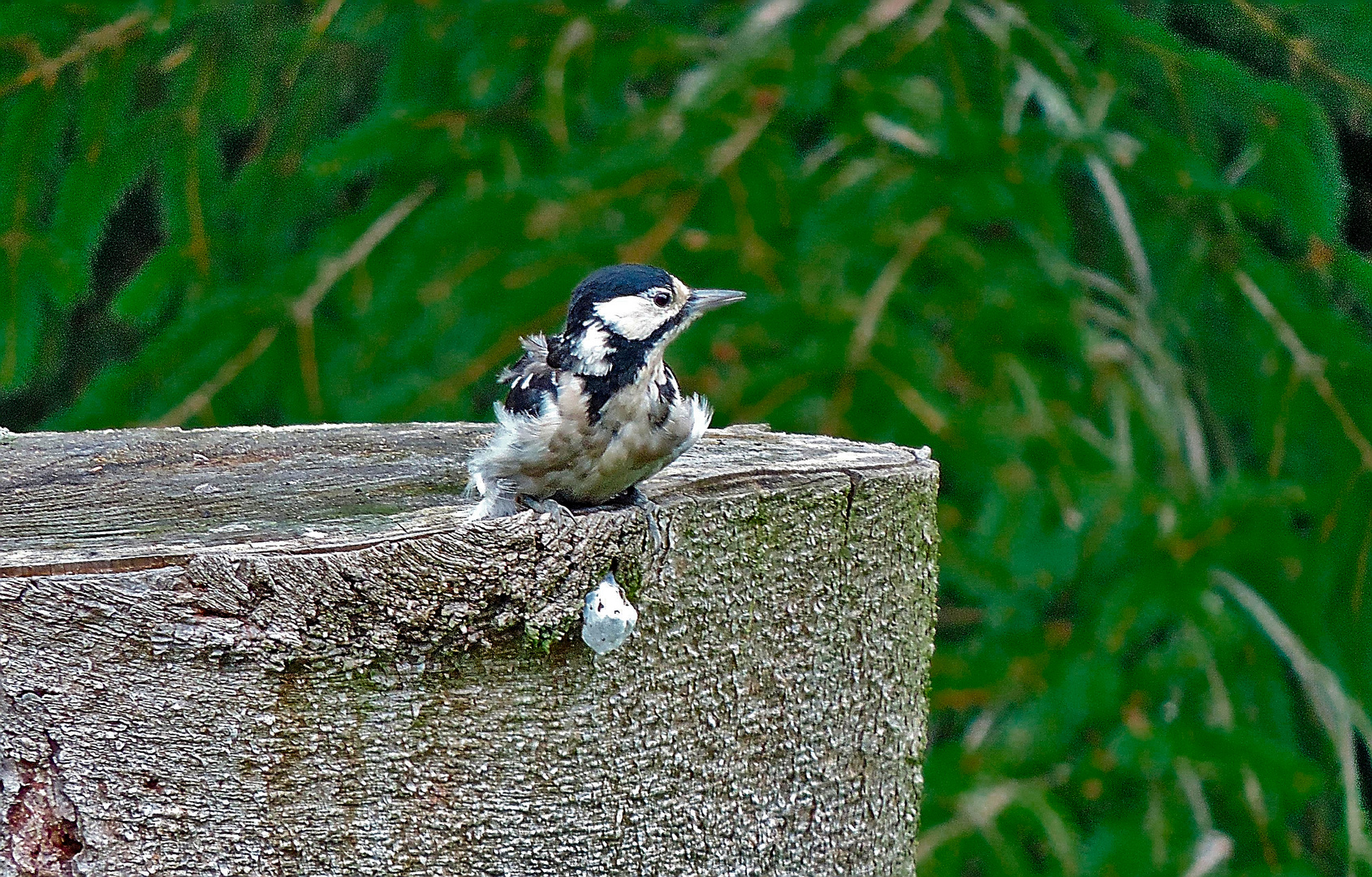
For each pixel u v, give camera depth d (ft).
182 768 12.92
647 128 24.03
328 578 12.72
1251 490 23.02
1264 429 24.76
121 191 27.50
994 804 21.94
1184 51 25.02
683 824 14.60
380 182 25.64
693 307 16.06
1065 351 22.43
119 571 12.46
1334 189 25.14
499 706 13.53
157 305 27.17
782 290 22.00
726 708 14.74
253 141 28.76
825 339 21.17
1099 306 25.55
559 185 23.24
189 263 27.58
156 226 29.71
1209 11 27.17
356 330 24.07
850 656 15.64
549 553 13.19
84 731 12.71
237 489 15.46
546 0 25.76
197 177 27.81
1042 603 23.13
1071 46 24.63
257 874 13.21
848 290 21.80
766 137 23.39
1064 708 21.86
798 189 22.91
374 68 28.71
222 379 24.53
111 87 27.07
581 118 25.11
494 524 13.05
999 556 21.38
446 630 13.12
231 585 12.60
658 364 15.48
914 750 16.61
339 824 13.32
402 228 25.17
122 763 12.83
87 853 12.94
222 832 13.09
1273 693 22.71
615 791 14.14
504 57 25.22
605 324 15.10
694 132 23.44
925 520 16.12
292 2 27.50
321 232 25.99
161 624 12.59
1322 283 26.12
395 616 12.96
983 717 24.08
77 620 12.47
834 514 15.16
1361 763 27.14
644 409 14.79
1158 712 22.29
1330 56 26.71
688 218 22.70
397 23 26.43
